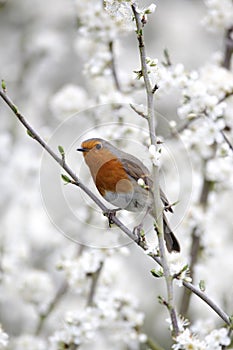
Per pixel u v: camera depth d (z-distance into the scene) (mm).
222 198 12125
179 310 10336
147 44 18344
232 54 11805
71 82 17234
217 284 12070
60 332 9312
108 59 10961
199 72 10773
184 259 6906
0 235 13555
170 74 9555
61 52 17047
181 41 18594
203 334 8914
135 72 6402
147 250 6508
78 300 12500
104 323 9805
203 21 11773
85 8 10648
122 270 13250
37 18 18062
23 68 16719
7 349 11242
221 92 10078
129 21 6398
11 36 17500
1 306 13086
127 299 10023
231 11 11539
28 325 12859
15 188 13883
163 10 18984
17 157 13914
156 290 14320
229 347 8305
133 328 10125
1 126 15203
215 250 11211
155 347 10117
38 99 16188
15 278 11719
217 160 10719
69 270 9836
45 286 11477
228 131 10688
